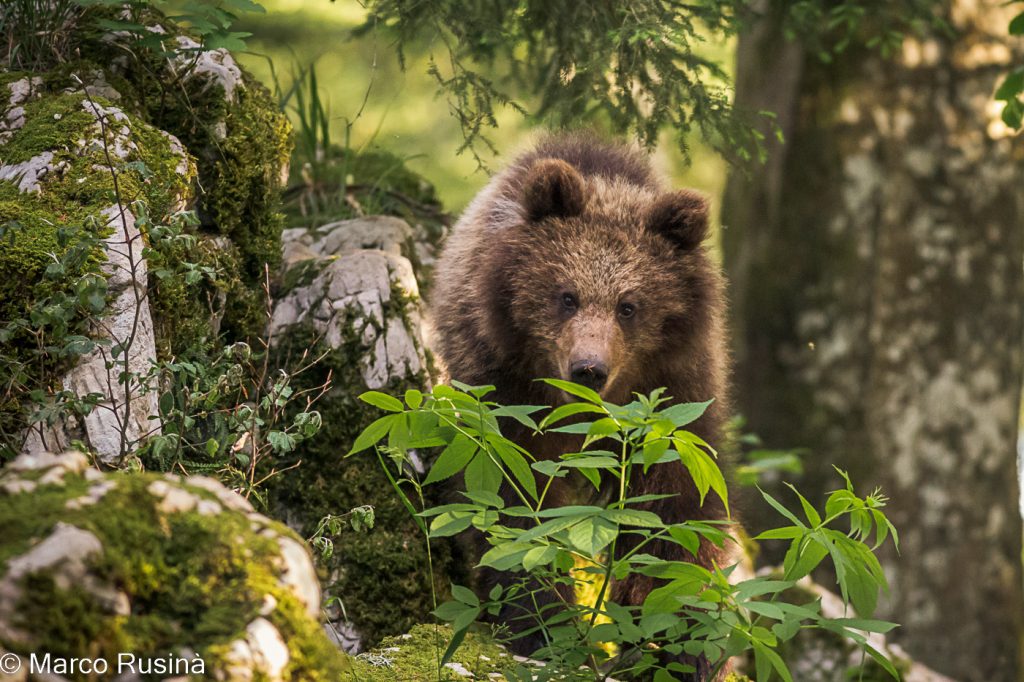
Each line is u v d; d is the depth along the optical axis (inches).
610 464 253.4
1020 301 690.8
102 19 386.0
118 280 305.9
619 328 378.0
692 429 391.9
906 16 577.3
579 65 458.9
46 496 188.9
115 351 278.7
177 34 414.9
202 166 390.6
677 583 255.0
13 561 174.1
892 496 669.3
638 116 475.5
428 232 575.8
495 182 439.5
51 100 357.7
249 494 312.2
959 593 671.1
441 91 458.9
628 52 450.0
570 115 488.1
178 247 339.0
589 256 382.6
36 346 291.7
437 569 390.6
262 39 903.7
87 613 175.9
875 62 664.4
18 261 294.5
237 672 182.1
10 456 281.6
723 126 472.7
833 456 671.8
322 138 609.0
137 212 289.4
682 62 476.7
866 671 445.7
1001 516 682.8
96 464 282.8
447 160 964.6
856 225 672.4
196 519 197.0
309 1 920.9
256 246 414.3
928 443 673.6
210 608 188.9
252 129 405.7
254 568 195.2
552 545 252.5
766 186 685.9
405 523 384.8
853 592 268.2
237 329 396.8
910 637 662.5
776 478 669.9
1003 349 682.8
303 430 305.1
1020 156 676.7
